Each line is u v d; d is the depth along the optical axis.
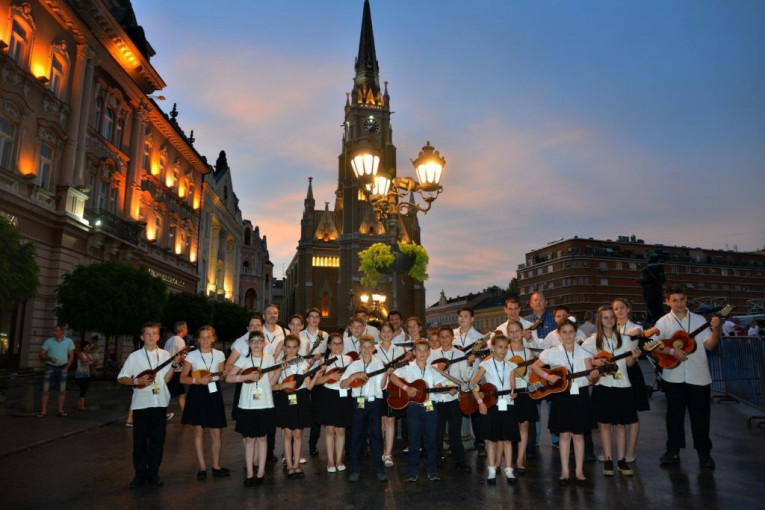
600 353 6.53
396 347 7.91
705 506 5.11
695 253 104.50
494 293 121.12
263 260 73.00
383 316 26.12
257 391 6.38
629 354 6.49
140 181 28.61
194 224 38.69
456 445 7.07
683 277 99.38
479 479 6.46
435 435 6.50
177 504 5.48
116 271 18.50
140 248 27.31
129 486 6.18
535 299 8.92
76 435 9.95
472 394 6.63
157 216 32.12
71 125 21.69
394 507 5.32
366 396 6.62
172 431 10.52
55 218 20.14
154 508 5.34
